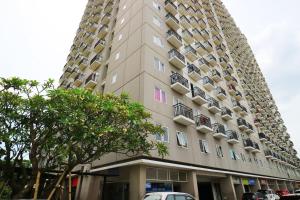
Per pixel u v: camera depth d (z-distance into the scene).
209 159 17.45
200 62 25.28
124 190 11.97
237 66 41.00
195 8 32.91
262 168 29.33
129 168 12.39
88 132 8.18
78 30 39.31
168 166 12.96
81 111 8.66
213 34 35.75
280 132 53.31
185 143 15.52
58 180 8.54
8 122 8.59
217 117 23.00
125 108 9.20
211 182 19.19
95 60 22.55
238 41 52.94
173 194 8.62
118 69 18.33
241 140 26.64
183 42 23.17
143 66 15.21
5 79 8.54
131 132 9.43
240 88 36.81
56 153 9.52
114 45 21.36
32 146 8.75
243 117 31.62
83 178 15.54
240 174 21.16
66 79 31.77
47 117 8.80
